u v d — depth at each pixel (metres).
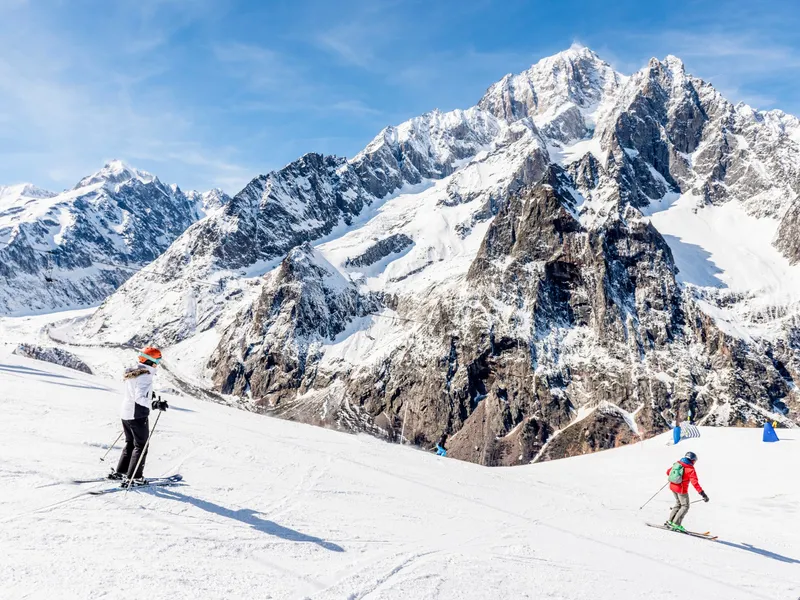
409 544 10.30
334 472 14.76
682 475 16.66
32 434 12.84
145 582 6.77
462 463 22.50
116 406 18.12
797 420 128.12
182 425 17.61
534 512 15.45
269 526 9.67
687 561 13.09
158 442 14.54
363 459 17.52
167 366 193.38
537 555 11.24
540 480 23.25
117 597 6.30
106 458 11.93
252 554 8.31
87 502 9.16
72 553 7.23
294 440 18.62
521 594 8.95
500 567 10.02
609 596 9.64
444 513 13.16
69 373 27.38
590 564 11.32
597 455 32.56
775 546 16.58
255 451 15.35
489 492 16.91
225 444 15.55
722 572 12.64
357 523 10.92
